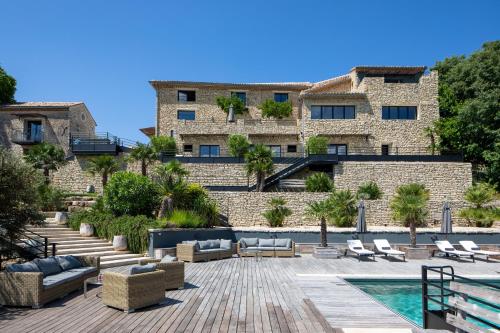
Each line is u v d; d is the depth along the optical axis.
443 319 7.08
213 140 33.44
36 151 26.92
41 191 19.17
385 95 33.12
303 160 27.66
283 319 7.42
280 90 37.72
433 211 22.81
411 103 33.06
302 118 33.19
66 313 7.84
